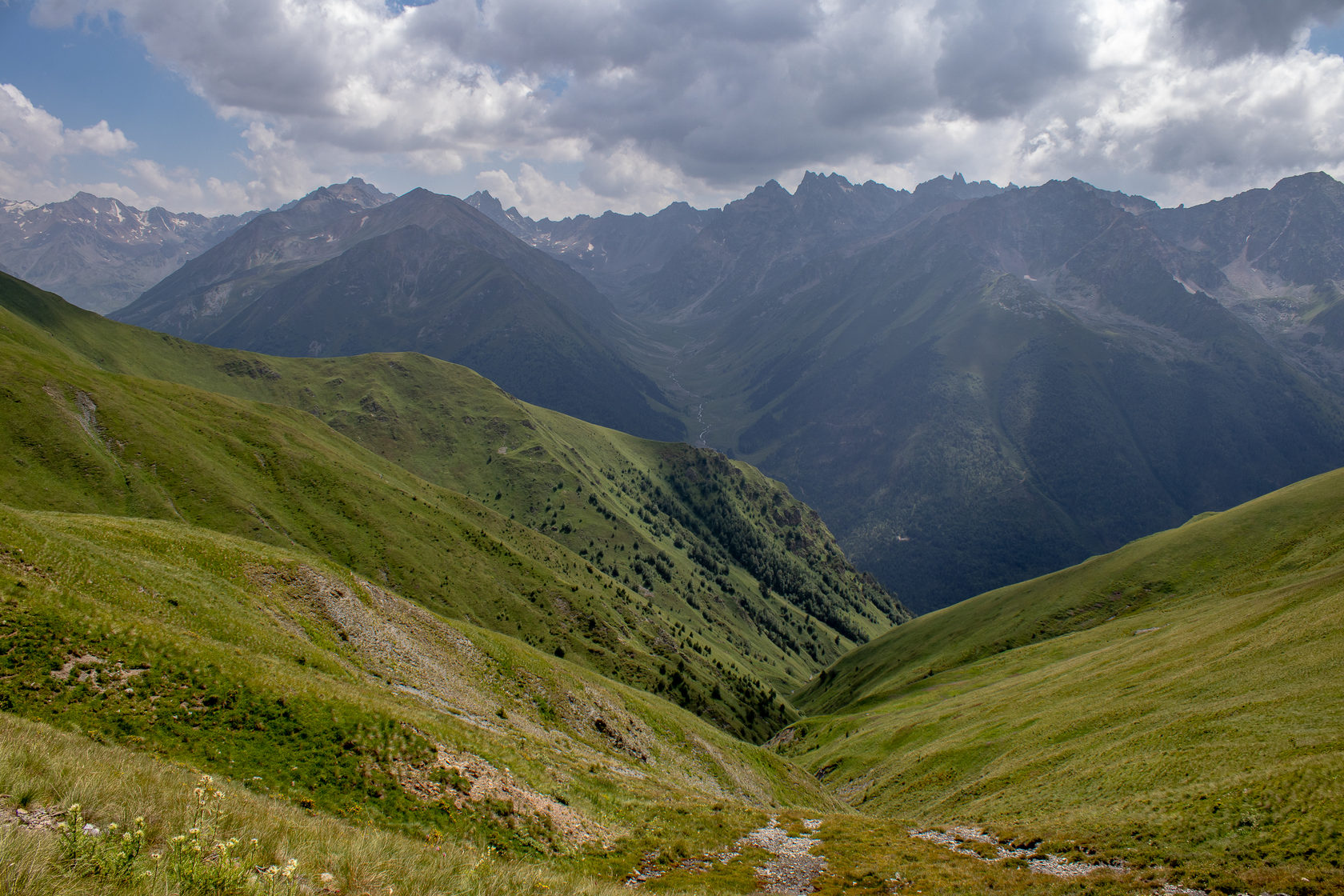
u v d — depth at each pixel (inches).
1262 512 6540.4
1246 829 1581.0
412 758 1397.6
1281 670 2765.7
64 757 749.3
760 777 3518.7
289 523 6284.5
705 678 7632.9
